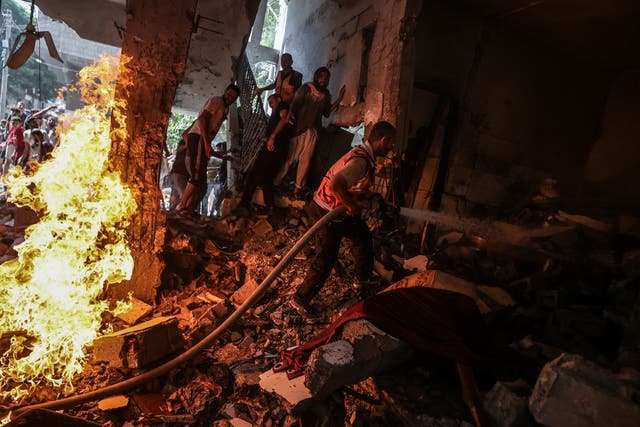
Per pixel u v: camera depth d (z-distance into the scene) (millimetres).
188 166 5477
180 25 3607
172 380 2719
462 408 2219
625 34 5613
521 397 1959
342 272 4168
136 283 3674
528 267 4547
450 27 5645
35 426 1813
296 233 5227
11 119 8547
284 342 3176
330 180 3160
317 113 6133
